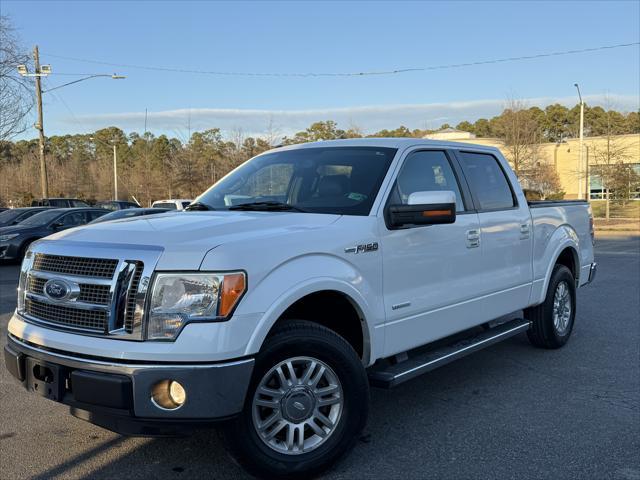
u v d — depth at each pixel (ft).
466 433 13.52
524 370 18.52
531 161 132.77
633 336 22.88
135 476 11.45
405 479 11.30
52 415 14.75
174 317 9.81
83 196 194.70
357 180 13.71
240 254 10.25
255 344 10.16
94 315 10.30
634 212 134.41
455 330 14.96
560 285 20.70
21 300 11.96
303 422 11.11
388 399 15.93
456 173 15.87
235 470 11.69
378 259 12.53
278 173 15.08
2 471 11.65
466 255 15.16
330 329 12.05
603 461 12.03
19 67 82.99
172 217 12.66
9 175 188.85
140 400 9.66
